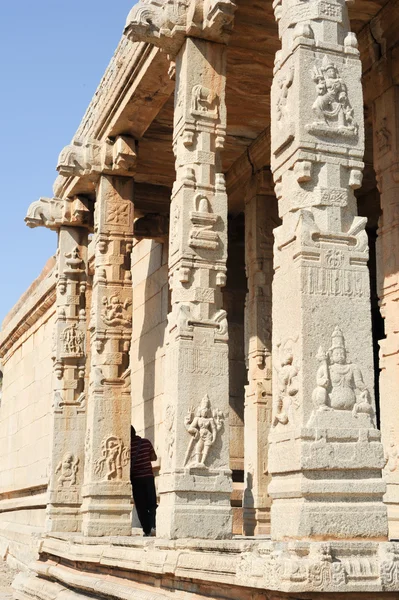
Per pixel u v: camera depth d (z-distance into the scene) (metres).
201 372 7.83
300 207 5.88
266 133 12.27
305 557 4.93
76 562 10.20
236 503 13.73
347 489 5.37
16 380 24.12
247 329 12.53
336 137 6.00
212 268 8.12
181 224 8.10
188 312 7.92
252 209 12.73
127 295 11.83
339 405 5.51
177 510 7.47
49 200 14.34
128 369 11.55
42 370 20.55
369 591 4.84
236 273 15.41
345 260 5.79
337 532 5.27
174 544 7.22
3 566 18.59
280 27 6.41
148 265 16.44
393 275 8.68
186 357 7.82
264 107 11.67
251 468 11.82
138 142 12.40
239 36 9.88
